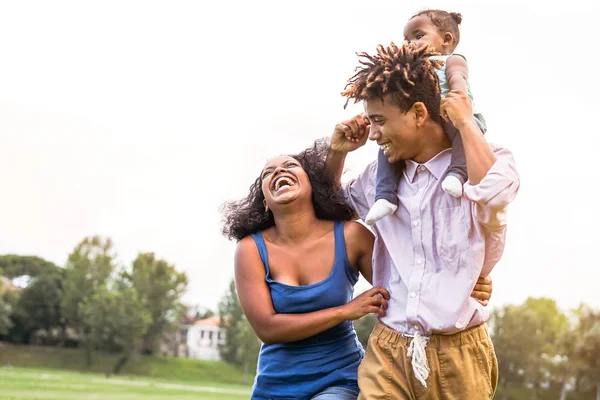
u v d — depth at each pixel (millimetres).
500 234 3246
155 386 57938
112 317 77750
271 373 3762
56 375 63312
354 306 3531
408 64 3283
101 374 77125
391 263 3537
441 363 3316
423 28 4055
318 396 3664
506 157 3221
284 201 3764
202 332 110188
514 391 65438
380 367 3412
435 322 3271
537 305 68250
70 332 90562
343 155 3934
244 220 4004
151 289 85188
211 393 51469
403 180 3504
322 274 3785
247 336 85625
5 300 87562
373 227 3590
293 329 3609
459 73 3318
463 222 3279
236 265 3857
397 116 3316
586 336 57938
